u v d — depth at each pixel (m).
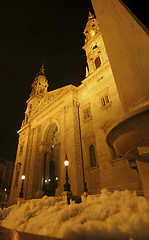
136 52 4.52
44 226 3.08
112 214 2.59
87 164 19.67
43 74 50.25
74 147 20.62
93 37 29.11
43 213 4.49
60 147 23.20
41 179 27.12
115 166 16.53
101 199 3.75
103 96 21.66
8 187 55.50
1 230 3.70
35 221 3.71
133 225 1.92
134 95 4.24
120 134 4.12
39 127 32.22
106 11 6.52
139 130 3.64
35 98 43.28
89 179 18.59
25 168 30.98
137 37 4.56
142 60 4.26
